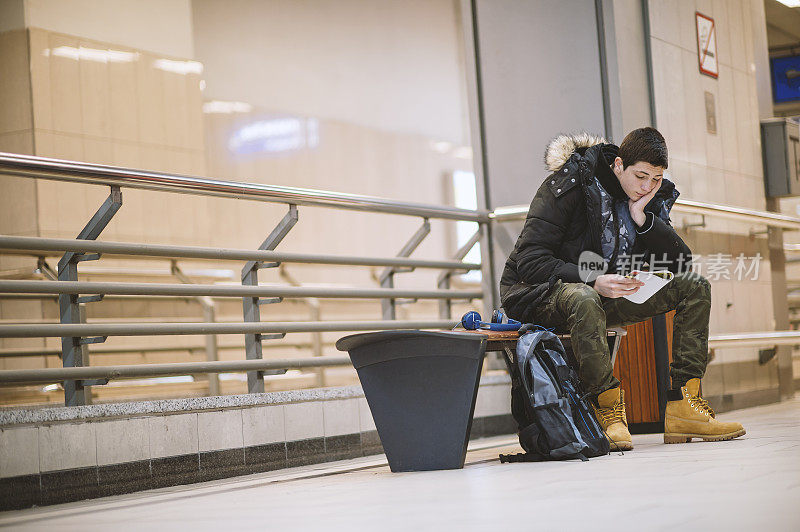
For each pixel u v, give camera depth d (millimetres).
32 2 8273
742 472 2662
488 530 1882
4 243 3385
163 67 9320
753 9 7582
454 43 13672
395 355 3398
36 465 3152
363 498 2619
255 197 4262
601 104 5465
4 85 8289
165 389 8070
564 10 5570
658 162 3791
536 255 3861
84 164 3533
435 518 2109
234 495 3029
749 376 6570
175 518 2457
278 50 10672
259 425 4016
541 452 3451
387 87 12305
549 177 3955
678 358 3961
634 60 5602
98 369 3584
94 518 2617
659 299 3963
